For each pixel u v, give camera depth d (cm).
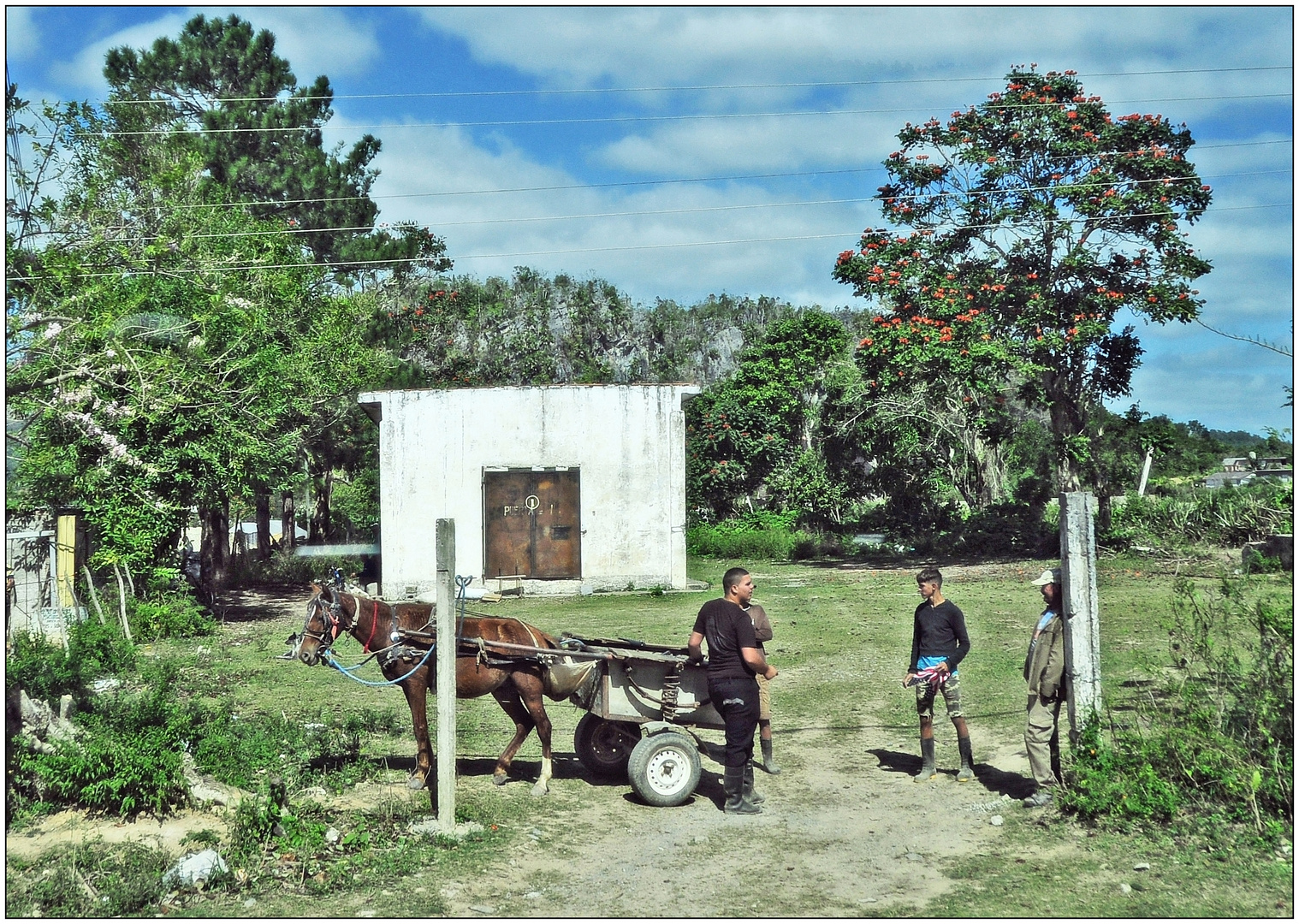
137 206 2061
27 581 1579
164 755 830
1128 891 659
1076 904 644
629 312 7106
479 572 2425
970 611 1950
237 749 949
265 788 819
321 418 2916
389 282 4050
